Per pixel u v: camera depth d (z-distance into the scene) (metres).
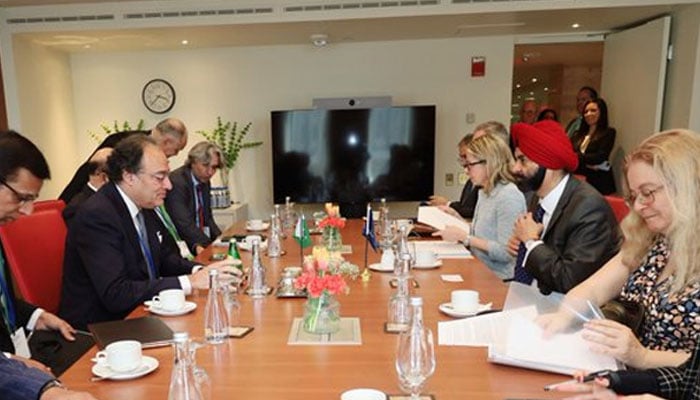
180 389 0.97
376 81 5.09
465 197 3.79
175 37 4.55
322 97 5.14
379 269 2.13
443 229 2.62
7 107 4.33
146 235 2.16
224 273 1.72
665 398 1.09
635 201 1.31
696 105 3.90
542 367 1.18
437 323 1.50
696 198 1.21
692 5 3.86
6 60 4.25
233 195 5.31
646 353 1.21
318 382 1.15
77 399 1.04
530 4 3.89
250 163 5.27
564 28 4.67
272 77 5.14
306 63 5.11
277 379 1.17
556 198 1.96
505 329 1.34
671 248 1.28
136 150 1.96
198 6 4.09
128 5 4.10
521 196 2.44
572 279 1.74
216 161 3.53
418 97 5.10
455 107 5.07
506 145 2.54
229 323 1.49
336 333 1.44
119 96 5.18
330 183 5.00
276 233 2.59
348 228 3.31
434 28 4.48
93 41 4.59
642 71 4.34
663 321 1.29
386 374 1.18
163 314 1.61
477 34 4.83
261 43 4.98
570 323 1.27
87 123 5.21
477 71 5.00
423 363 1.07
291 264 2.30
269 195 5.29
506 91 5.02
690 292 1.25
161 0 4.08
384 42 5.03
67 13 4.13
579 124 4.96
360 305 1.69
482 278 2.01
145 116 5.21
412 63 5.04
